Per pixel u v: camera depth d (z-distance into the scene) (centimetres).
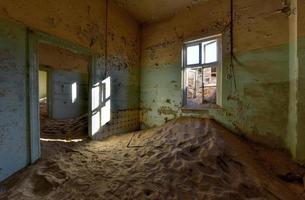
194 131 356
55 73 610
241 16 356
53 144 360
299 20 259
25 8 263
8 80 241
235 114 362
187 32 448
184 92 461
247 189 203
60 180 233
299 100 256
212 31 401
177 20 470
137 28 548
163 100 500
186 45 459
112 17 453
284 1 302
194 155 280
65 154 315
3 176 234
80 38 365
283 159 274
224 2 382
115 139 423
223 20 383
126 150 341
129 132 499
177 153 285
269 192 199
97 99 414
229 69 372
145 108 544
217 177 225
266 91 321
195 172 236
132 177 237
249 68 343
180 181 222
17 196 200
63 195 205
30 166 263
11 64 245
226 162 255
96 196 201
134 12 498
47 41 299
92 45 396
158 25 516
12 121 246
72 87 668
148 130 473
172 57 482
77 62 641
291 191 217
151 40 532
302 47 256
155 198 196
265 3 325
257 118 331
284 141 296
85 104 719
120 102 483
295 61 268
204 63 424
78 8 360
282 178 244
